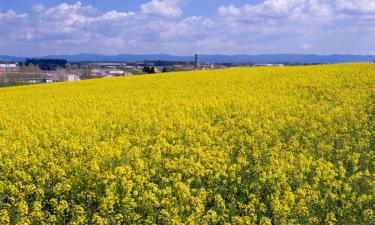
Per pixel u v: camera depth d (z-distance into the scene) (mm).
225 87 28750
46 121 18031
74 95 29141
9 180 11156
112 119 18266
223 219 8742
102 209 9023
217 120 18672
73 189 10211
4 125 17953
